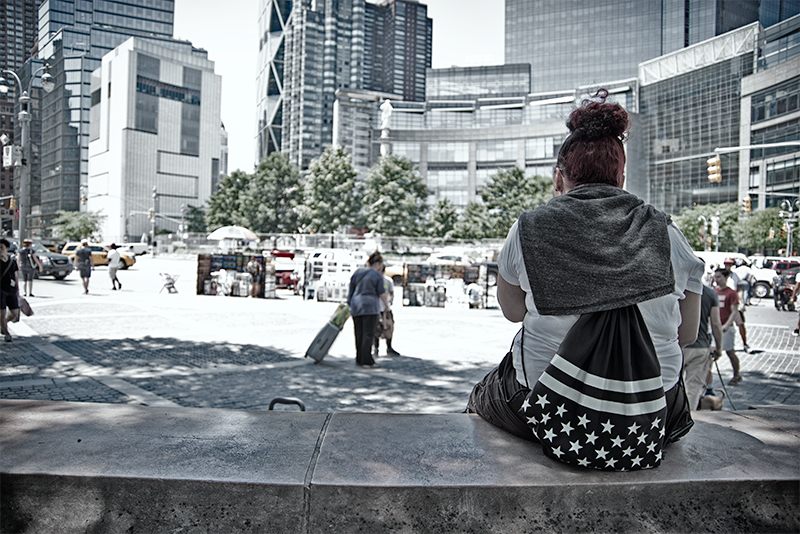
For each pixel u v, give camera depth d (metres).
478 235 63.03
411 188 61.31
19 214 21.95
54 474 1.63
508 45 148.00
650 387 1.70
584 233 1.76
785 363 9.81
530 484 1.63
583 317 1.71
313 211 60.84
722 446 1.98
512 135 121.25
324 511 1.61
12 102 22.11
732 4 130.00
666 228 1.82
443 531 1.61
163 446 1.87
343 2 161.50
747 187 77.50
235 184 76.12
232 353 9.38
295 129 159.50
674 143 99.00
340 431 2.05
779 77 72.25
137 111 128.75
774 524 1.71
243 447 1.87
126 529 1.62
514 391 1.98
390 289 9.73
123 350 9.28
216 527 1.62
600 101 2.08
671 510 1.68
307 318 14.66
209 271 20.27
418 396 6.90
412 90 189.62
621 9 138.75
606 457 1.69
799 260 28.19
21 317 12.75
